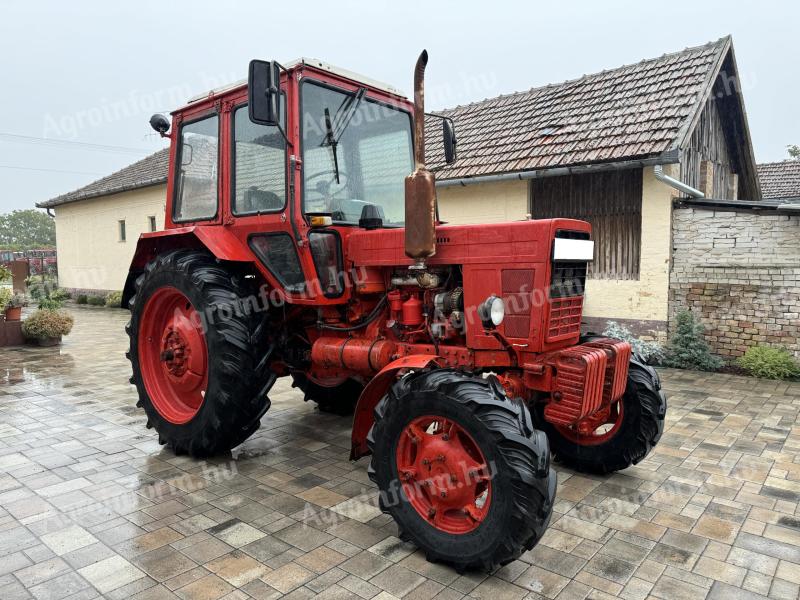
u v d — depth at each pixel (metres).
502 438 2.40
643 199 7.02
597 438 3.62
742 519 3.00
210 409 3.68
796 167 15.22
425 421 2.70
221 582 2.43
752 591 2.36
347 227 3.66
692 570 2.52
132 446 4.16
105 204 15.68
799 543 2.75
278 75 3.06
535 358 2.98
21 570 2.51
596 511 3.11
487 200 8.37
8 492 3.34
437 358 3.16
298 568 2.54
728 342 6.70
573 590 2.37
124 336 9.76
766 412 4.97
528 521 2.34
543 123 8.69
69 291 17.53
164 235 4.18
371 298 3.67
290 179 3.38
